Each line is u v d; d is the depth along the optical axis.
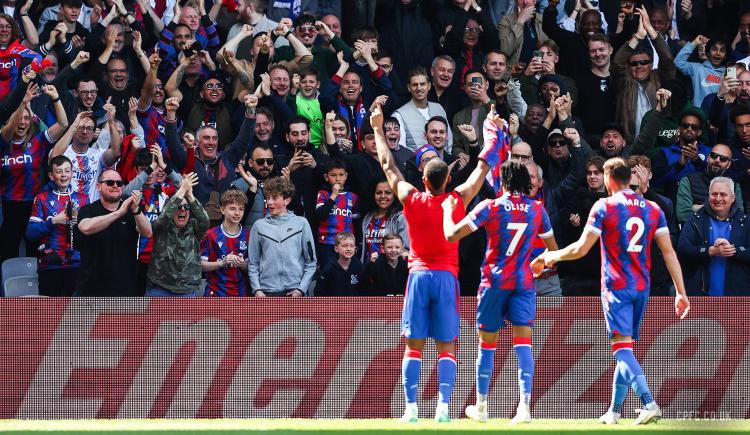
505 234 29.64
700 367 37.59
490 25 53.75
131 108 46.56
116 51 50.00
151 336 36.84
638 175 42.72
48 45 49.25
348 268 41.22
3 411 36.28
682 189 46.28
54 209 43.28
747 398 37.59
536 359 37.41
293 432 28.17
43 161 45.38
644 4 58.72
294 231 41.28
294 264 41.09
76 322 36.72
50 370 36.53
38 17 52.66
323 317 37.12
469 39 53.06
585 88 52.47
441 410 30.28
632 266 29.62
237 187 43.91
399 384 37.00
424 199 30.20
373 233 43.47
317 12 54.56
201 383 36.81
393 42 53.56
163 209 39.94
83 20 52.78
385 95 50.25
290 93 48.62
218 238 42.06
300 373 37.00
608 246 29.70
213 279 41.62
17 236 44.84
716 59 55.38
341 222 44.09
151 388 36.69
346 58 51.09
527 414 29.84
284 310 37.09
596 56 52.22
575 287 42.34
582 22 53.09
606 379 37.41
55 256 42.59
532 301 30.02
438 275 30.19
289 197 41.66
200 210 40.34
